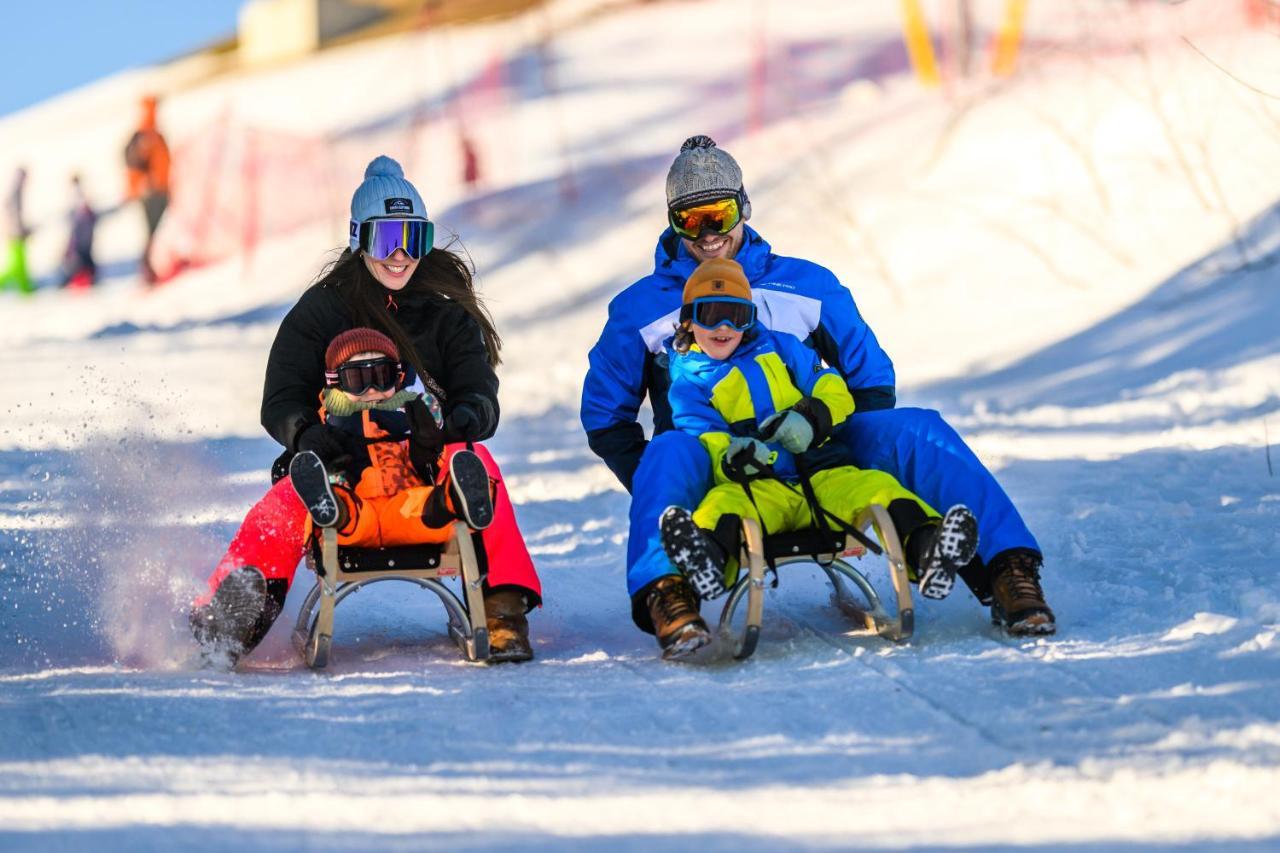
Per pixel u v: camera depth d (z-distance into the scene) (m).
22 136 182.25
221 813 10.66
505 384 50.19
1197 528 20.92
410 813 10.66
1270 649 14.25
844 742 12.31
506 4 168.25
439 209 92.56
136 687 14.70
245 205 120.31
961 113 66.75
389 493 16.62
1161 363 37.81
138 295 95.81
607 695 14.28
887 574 19.86
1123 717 12.47
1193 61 57.84
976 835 9.93
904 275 54.72
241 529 16.55
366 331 17.17
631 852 9.82
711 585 15.25
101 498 21.83
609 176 93.06
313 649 16.23
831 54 114.75
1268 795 10.27
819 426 16.69
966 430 32.56
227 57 195.75
